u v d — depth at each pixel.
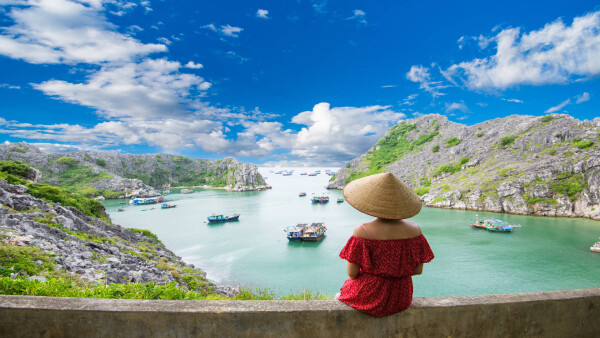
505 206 96.56
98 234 36.06
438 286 41.88
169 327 3.30
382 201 3.43
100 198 170.12
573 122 118.00
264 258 56.50
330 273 48.09
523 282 42.97
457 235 69.69
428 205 113.81
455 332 3.59
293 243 67.69
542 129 123.56
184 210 123.50
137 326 3.31
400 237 3.41
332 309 3.38
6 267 15.16
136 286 9.63
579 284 42.25
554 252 56.00
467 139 158.25
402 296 3.39
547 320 3.82
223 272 49.12
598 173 89.06
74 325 3.33
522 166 106.38
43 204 34.12
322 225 81.19
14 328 3.35
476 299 3.72
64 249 22.41
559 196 90.94
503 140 130.50
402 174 165.62
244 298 18.19
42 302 3.43
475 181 110.62
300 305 3.46
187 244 67.75
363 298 3.39
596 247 56.53
